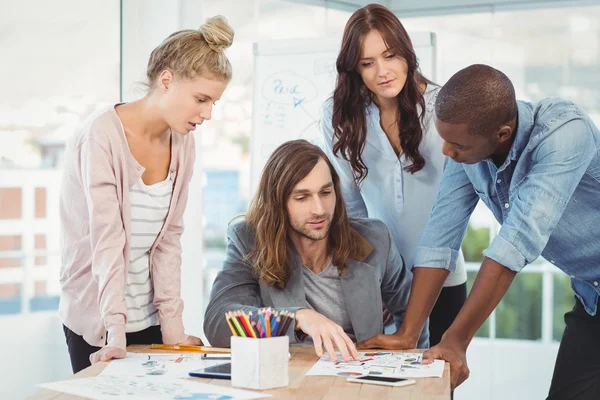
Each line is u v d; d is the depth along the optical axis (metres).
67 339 1.92
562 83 4.18
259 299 1.93
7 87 2.72
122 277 1.74
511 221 1.65
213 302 1.90
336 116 2.27
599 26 4.11
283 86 3.38
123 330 1.69
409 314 1.92
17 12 2.74
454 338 1.67
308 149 1.90
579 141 1.65
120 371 1.53
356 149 2.28
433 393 1.34
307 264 1.97
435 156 2.27
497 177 1.80
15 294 2.75
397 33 2.11
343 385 1.40
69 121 2.92
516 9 4.20
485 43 4.25
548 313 4.26
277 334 1.41
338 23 4.18
